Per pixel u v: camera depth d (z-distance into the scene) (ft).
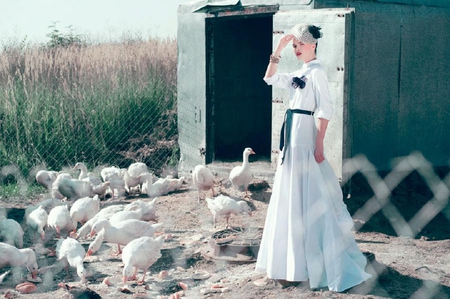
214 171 34.60
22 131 38.50
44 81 41.11
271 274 18.10
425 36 35.96
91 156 40.04
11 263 19.95
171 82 44.75
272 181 31.83
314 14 28.30
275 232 18.10
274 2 31.32
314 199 17.81
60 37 52.90
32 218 25.00
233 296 18.04
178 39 36.19
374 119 33.37
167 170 39.32
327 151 27.78
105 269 21.58
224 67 39.17
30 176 36.76
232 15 33.09
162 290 19.54
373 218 28.17
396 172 34.35
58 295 19.11
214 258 21.71
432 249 23.12
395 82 34.42
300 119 18.03
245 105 40.29
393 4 34.06
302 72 18.26
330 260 17.53
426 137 36.76
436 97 37.11
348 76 27.22
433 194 32.94
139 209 24.38
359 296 17.04
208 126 35.27
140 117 42.55
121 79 43.42
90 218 25.54
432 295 17.51
